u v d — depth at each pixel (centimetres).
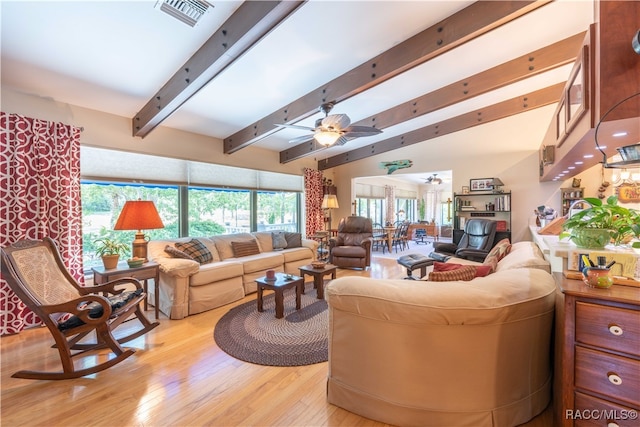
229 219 510
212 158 468
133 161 369
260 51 257
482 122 477
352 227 588
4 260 186
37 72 254
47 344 242
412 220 1198
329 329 170
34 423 152
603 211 148
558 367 150
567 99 219
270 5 186
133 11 195
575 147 209
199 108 365
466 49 301
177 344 242
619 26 137
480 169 543
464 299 138
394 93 387
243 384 187
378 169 678
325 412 161
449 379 142
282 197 623
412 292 146
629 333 113
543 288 154
